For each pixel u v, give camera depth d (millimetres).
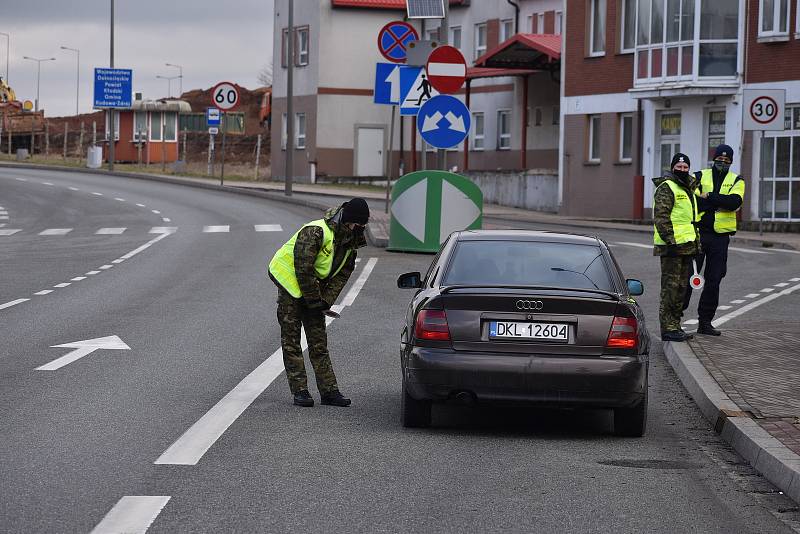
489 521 11609
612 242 51188
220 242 49094
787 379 19547
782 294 33625
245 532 10977
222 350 23000
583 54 72938
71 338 24453
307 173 102438
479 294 15695
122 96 116062
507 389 15500
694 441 16141
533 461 14547
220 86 81938
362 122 102625
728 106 63312
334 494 12516
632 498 12742
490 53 81312
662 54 65562
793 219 60375
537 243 17000
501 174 82000
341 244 17969
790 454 13969
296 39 104188
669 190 23688
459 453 14891
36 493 12203
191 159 168750
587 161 72875
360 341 24641
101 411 16844
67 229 57406
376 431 16141
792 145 60312
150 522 11227
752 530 11609
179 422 16219
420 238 42062
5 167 116938
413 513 11820
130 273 38125
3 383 19078
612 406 15594
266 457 14250
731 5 62781
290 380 17938
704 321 24938
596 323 15617
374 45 102688
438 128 36531
